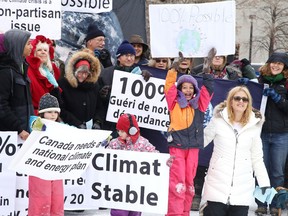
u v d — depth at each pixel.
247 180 5.82
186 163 6.29
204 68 6.38
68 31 10.41
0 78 5.80
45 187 5.46
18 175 5.92
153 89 7.00
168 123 7.01
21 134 5.80
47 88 6.49
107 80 7.13
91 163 5.91
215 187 5.80
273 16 25.44
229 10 7.20
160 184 5.83
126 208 5.89
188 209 6.38
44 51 6.46
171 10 7.24
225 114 5.87
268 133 7.37
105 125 7.16
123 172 5.88
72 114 6.75
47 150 5.07
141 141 6.05
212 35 7.24
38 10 6.78
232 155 5.81
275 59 7.30
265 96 7.34
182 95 6.21
